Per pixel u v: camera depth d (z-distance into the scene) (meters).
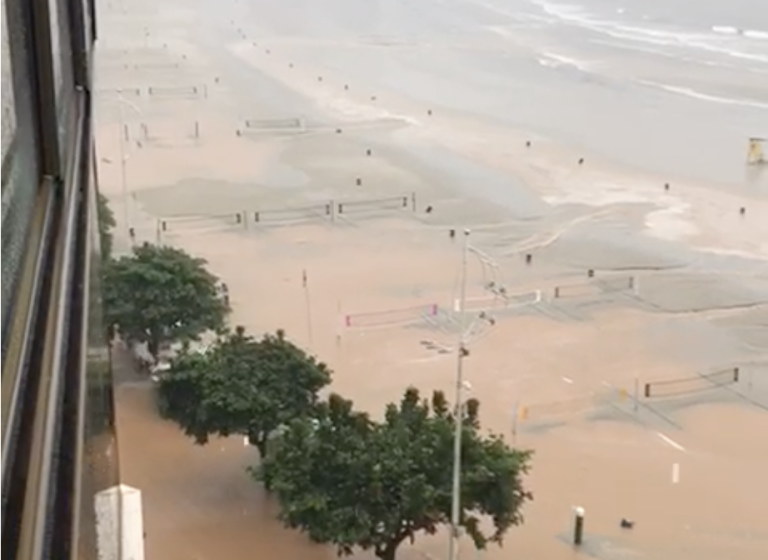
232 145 58.34
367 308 35.66
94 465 4.02
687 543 22.30
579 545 22.11
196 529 22.31
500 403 28.83
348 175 52.44
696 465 25.64
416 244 42.41
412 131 62.34
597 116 67.12
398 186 50.53
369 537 18.59
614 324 34.47
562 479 24.88
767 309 35.75
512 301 36.28
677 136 61.72
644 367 31.27
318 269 39.47
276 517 22.81
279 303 36.06
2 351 2.32
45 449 2.25
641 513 23.48
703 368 31.17
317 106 68.50
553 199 48.72
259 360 23.84
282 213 46.31
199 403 23.28
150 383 28.47
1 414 2.13
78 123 6.57
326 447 19.19
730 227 44.78
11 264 2.66
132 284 28.88
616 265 39.94
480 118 66.31
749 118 66.25
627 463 25.69
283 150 57.53
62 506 2.32
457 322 34.22
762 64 86.12
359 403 28.69
